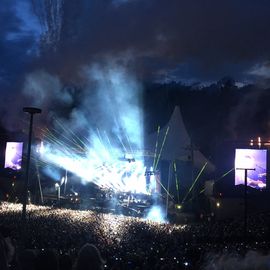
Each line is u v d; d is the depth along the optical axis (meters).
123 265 17.00
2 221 29.20
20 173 60.28
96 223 31.77
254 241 26.38
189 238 26.38
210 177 52.28
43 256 5.47
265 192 43.75
